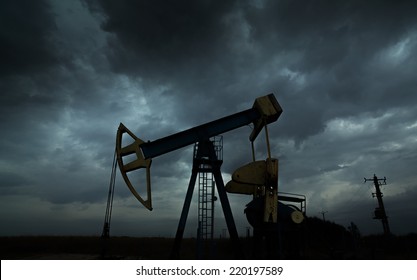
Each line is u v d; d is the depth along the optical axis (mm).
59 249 20000
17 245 21125
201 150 11312
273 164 10906
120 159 10391
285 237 11984
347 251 17828
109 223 11852
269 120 11852
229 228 10617
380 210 29719
